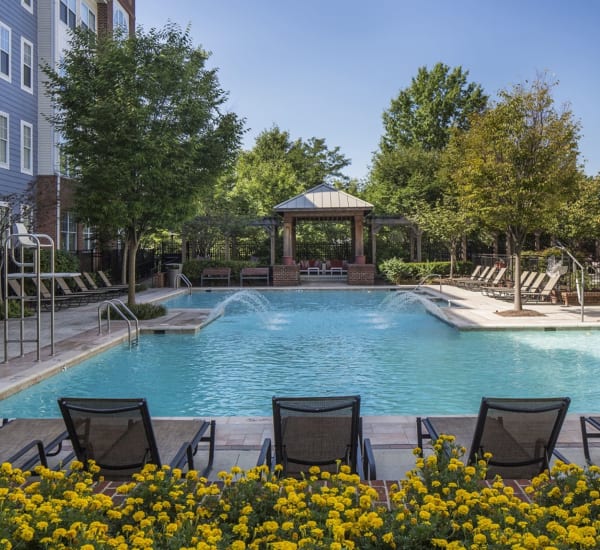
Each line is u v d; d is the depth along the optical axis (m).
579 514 2.75
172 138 13.51
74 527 2.45
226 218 26.73
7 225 14.60
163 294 21.70
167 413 6.87
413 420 5.94
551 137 13.76
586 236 23.89
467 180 14.80
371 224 28.67
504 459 3.92
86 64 14.01
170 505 2.95
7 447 4.26
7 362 8.74
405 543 2.50
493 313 14.87
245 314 16.30
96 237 23.28
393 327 13.55
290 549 2.26
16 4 19.11
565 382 8.14
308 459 3.98
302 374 8.78
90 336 11.38
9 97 18.70
